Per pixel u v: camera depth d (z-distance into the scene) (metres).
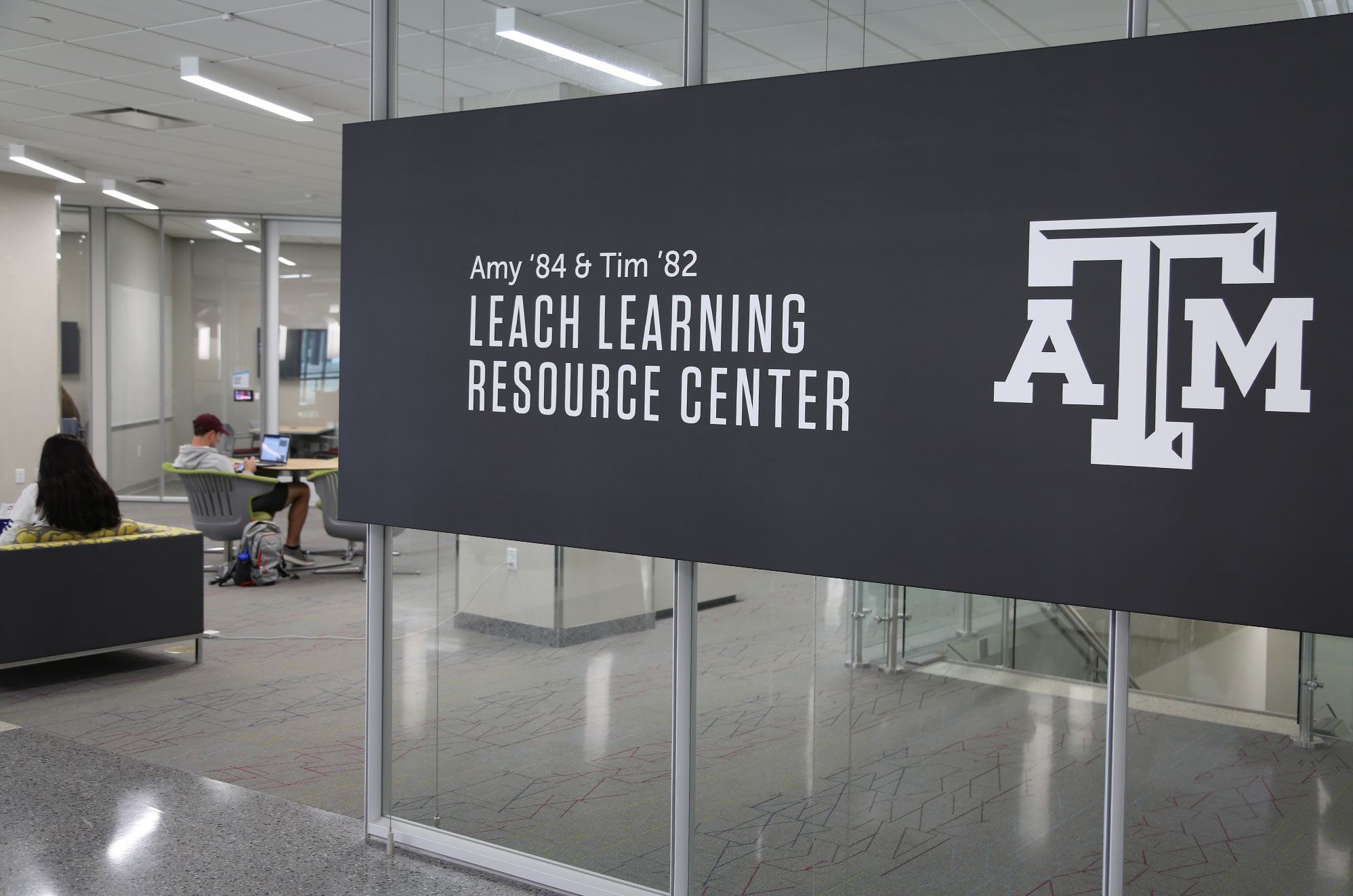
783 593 3.22
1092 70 2.65
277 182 11.79
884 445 2.93
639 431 3.30
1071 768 2.88
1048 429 2.73
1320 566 2.45
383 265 3.76
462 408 3.62
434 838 3.77
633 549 3.32
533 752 3.64
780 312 3.06
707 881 3.34
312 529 11.87
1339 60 2.40
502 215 3.52
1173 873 2.77
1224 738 2.71
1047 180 2.71
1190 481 2.58
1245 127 2.50
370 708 3.89
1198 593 2.58
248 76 7.85
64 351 13.57
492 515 3.57
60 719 5.34
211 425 8.81
